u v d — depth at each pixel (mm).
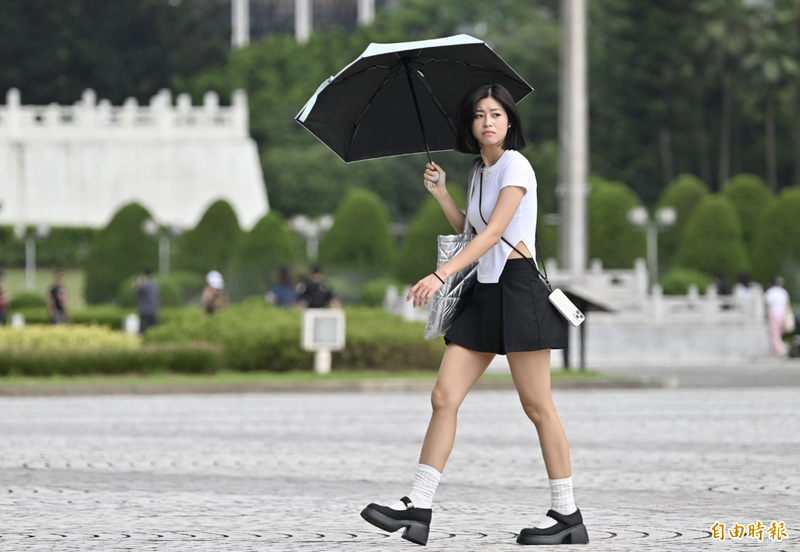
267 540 16578
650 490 22062
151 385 51656
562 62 83750
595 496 21281
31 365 56125
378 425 36562
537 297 15578
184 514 19188
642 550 15609
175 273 119562
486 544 16094
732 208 117750
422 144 17391
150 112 159125
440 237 15984
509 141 15891
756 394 50375
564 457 15953
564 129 83625
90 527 17844
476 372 15672
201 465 26250
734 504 20188
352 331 60562
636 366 73375
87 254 153000
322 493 21812
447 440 15516
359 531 17406
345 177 191750
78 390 51094
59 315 88438
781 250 113688
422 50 16016
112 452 28812
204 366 58156
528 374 15742
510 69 16219
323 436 33125
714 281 106250
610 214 125000
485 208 15719
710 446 30016
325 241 123750
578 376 55906
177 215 157750
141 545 16188
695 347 83062
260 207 159375
